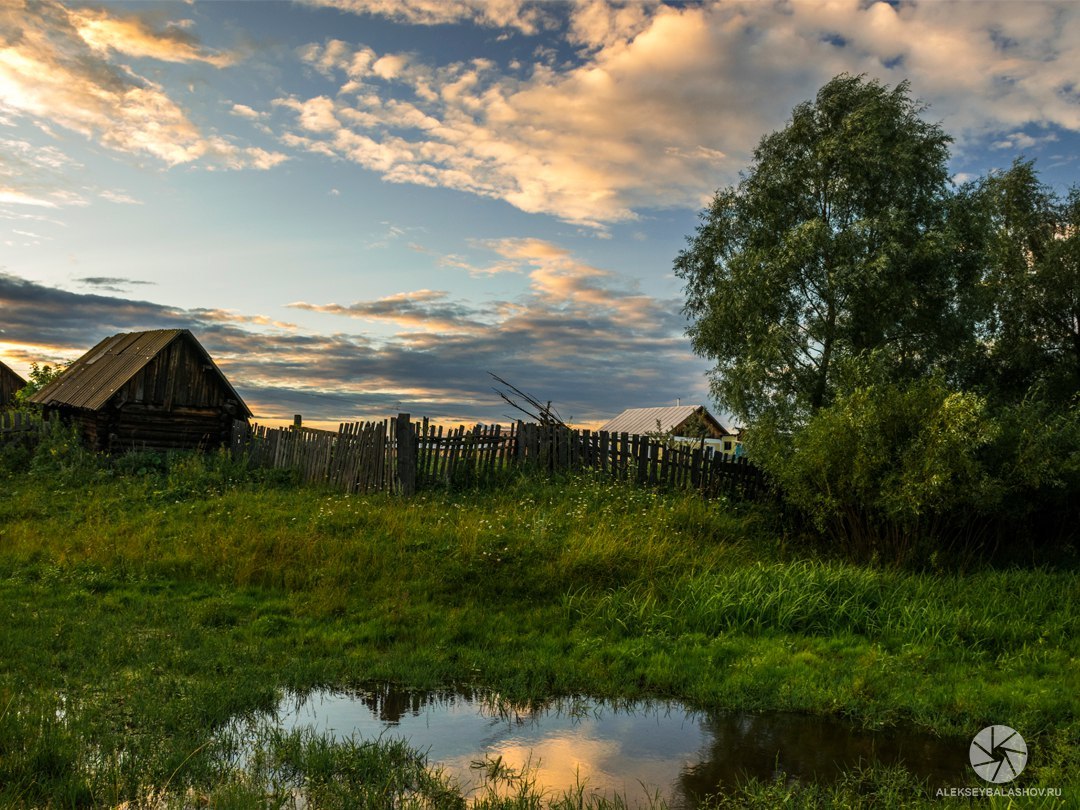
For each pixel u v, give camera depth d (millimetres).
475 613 9531
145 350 23047
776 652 8281
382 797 4805
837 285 18062
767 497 17359
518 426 17797
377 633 8773
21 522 13844
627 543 11633
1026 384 22453
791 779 5402
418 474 16625
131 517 14461
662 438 19328
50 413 23078
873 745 6094
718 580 10141
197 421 23156
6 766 4711
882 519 13055
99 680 6781
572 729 6336
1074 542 14648
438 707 6797
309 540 11938
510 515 13930
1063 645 8719
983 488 11961
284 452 20047
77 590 9914
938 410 12133
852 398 13008
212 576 10883
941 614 9203
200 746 5363
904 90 19188
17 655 7297
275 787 4891
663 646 8523
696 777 5426
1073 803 4812
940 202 18953
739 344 20359
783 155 20188
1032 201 24688
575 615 9594
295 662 7691
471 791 5086
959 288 18812
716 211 20859
